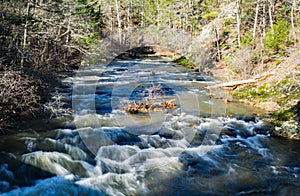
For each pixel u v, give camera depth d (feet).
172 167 21.13
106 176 19.47
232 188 18.97
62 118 28.73
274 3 70.85
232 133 28.40
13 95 26.91
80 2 57.41
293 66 43.29
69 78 46.16
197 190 18.53
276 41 51.85
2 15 36.01
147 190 18.30
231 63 54.08
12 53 33.99
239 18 71.87
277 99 37.32
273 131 28.99
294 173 21.21
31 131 25.16
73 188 17.92
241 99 40.88
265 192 18.69
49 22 45.75
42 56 43.14
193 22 83.87
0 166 19.20
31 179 18.48
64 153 21.48
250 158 23.40
